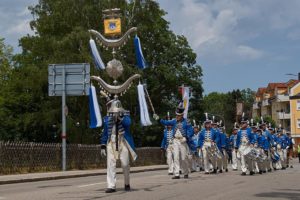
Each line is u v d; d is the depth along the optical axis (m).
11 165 25.08
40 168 27.19
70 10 47.97
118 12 15.22
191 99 61.69
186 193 12.58
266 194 12.49
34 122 50.41
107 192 12.80
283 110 103.19
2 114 53.56
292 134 94.44
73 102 48.25
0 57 66.06
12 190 15.85
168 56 57.53
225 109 134.25
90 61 43.22
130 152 13.17
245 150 21.44
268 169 25.44
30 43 51.38
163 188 13.98
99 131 49.34
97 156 32.44
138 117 51.69
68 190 14.09
